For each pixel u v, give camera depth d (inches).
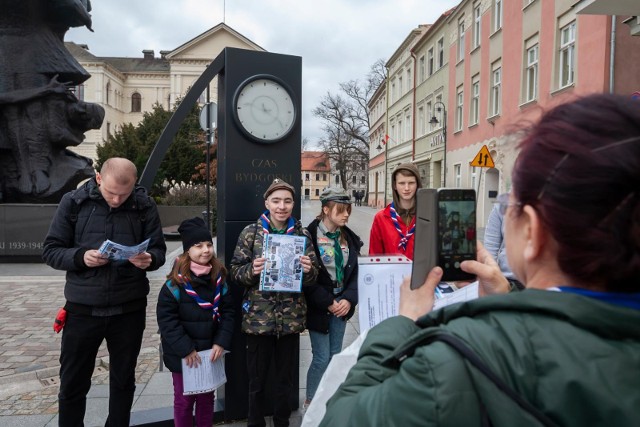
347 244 135.7
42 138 482.9
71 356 110.8
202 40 2121.1
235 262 120.0
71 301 109.3
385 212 138.9
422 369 29.7
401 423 29.5
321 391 53.8
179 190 911.7
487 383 27.8
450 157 1094.4
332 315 138.4
